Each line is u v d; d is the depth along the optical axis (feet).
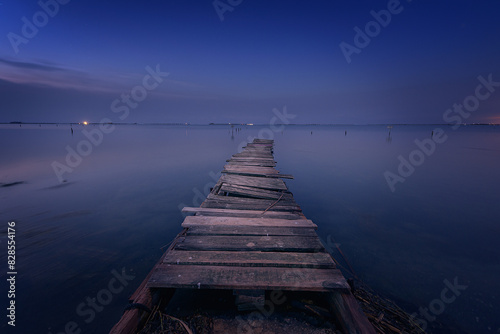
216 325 9.28
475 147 101.19
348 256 17.19
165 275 9.35
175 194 32.76
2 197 30.48
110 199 30.12
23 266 15.61
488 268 15.81
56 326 10.93
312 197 32.04
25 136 155.33
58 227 21.70
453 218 24.47
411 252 17.84
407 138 169.78
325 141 144.15
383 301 12.35
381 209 27.30
